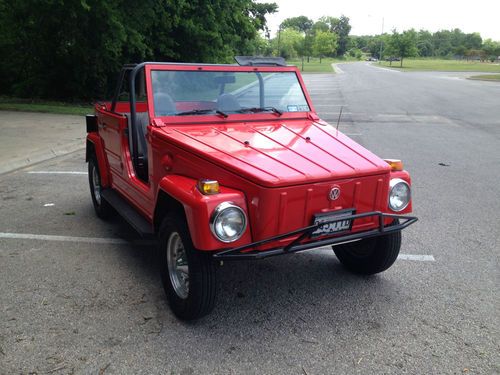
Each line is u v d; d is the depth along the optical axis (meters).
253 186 3.16
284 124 4.49
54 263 4.65
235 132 4.06
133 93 4.61
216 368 3.10
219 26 20.77
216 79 4.46
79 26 17.19
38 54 19.34
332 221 3.38
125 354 3.23
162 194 3.68
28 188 7.38
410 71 60.03
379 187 3.63
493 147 11.52
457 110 19.81
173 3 18.20
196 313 3.45
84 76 19.23
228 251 3.14
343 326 3.61
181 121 4.16
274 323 3.63
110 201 5.05
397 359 3.22
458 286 4.29
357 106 21.25
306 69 64.94
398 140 12.34
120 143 4.89
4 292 4.06
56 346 3.31
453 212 6.41
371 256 4.24
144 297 4.00
